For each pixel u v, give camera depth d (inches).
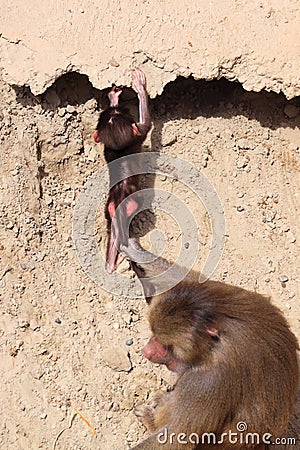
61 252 362.9
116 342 343.9
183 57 356.5
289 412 269.9
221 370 258.7
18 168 359.9
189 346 257.8
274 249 371.6
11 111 362.3
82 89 372.2
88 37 356.8
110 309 352.8
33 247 357.1
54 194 373.4
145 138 369.7
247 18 362.0
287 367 264.7
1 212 354.3
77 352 339.6
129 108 377.4
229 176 381.7
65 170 377.7
